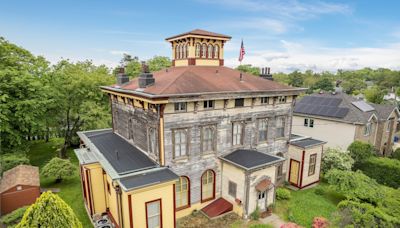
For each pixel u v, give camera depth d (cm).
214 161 1691
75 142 3347
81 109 2841
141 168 1414
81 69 3444
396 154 2816
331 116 2842
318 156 2139
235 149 1802
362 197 1634
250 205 1573
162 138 1440
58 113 2948
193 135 1570
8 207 1614
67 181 2219
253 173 1545
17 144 2388
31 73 2575
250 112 1823
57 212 894
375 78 13400
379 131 3078
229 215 1603
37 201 888
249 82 1952
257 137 1905
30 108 2316
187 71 1819
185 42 2095
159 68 5053
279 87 1997
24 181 1698
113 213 1483
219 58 2198
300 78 11131
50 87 2656
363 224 1162
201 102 1563
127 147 1784
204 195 1703
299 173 2048
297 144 2066
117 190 1290
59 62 3297
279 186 2083
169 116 1453
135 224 1241
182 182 1586
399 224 1166
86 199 1691
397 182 2148
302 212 1650
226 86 1723
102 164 1447
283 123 2086
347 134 2733
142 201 1241
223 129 1705
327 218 1575
